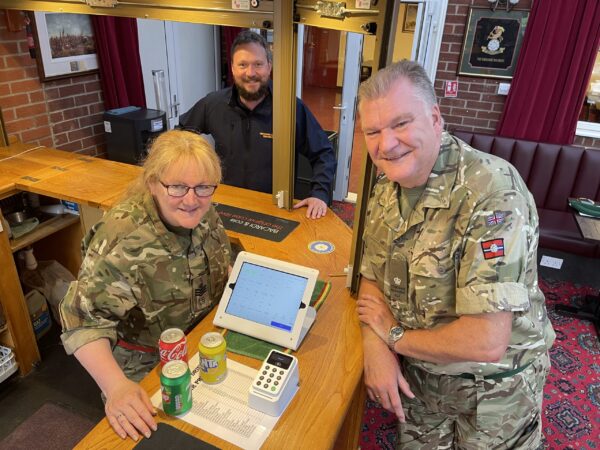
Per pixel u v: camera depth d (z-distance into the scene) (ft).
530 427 4.67
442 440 5.21
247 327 4.49
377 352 4.34
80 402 7.40
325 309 4.92
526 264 3.59
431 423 5.20
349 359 4.29
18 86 8.98
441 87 13.32
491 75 12.69
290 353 4.32
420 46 12.90
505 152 12.57
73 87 10.16
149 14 6.23
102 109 11.00
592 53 11.39
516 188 3.65
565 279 11.54
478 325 3.59
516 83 12.25
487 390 4.40
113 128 10.14
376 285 4.79
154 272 4.45
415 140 3.59
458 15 12.40
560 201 12.27
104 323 4.24
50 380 7.79
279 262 4.56
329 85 16.19
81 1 6.69
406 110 3.51
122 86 11.00
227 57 16.49
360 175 4.63
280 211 6.84
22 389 7.59
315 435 3.54
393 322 4.49
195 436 3.51
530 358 4.28
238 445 3.44
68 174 7.66
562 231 10.99
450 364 4.37
